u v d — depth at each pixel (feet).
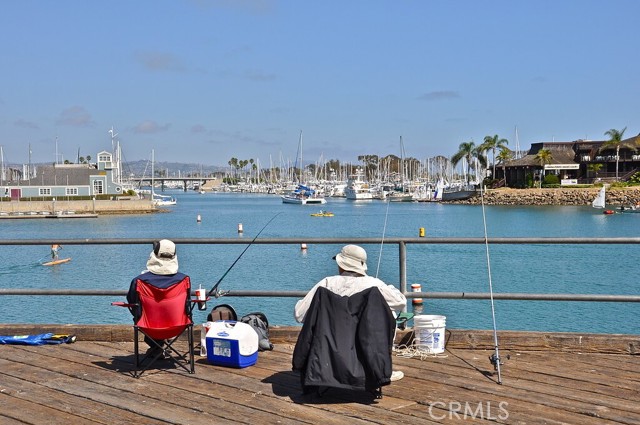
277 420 15.52
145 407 16.46
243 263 115.85
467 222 242.17
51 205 312.71
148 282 18.94
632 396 17.02
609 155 385.91
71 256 132.98
